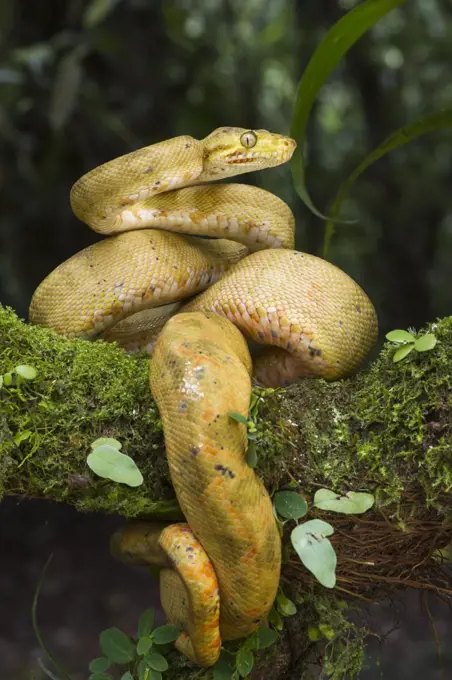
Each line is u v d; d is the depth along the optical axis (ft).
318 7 6.38
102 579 6.53
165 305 3.18
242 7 7.63
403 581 2.93
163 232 3.10
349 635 2.95
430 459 2.78
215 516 2.69
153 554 2.86
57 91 5.51
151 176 3.04
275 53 7.58
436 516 2.84
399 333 2.84
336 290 2.98
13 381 2.81
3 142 6.28
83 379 2.82
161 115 6.43
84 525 7.58
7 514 7.64
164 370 2.76
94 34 5.86
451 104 7.58
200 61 6.67
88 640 5.54
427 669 4.91
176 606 2.84
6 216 6.64
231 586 2.72
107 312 3.02
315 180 7.41
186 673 2.87
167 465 2.81
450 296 8.19
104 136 6.17
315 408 2.87
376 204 7.47
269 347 3.05
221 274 3.15
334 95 8.41
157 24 6.24
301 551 2.69
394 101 7.29
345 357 2.95
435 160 7.59
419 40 7.20
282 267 2.99
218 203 3.13
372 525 2.85
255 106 7.33
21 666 5.16
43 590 6.30
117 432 2.81
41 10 6.18
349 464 2.83
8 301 7.11
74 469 2.80
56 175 6.34
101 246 3.08
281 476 2.81
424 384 2.80
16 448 2.79
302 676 2.98
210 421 2.70
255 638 2.83
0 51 6.11
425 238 7.52
